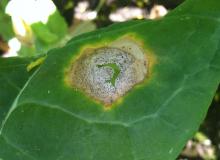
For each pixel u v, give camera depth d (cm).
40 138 15
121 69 15
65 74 15
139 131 14
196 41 14
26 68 18
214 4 14
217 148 31
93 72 15
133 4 29
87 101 15
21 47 23
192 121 14
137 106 15
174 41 14
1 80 18
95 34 15
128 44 15
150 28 15
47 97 15
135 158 14
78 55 15
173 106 14
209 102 14
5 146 16
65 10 28
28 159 15
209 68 14
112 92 15
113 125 15
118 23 15
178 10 14
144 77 15
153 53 15
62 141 15
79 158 15
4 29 23
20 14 22
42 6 22
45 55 17
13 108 16
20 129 15
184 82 14
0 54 28
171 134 14
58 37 22
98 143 15
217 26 14
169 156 14
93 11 29
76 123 15
